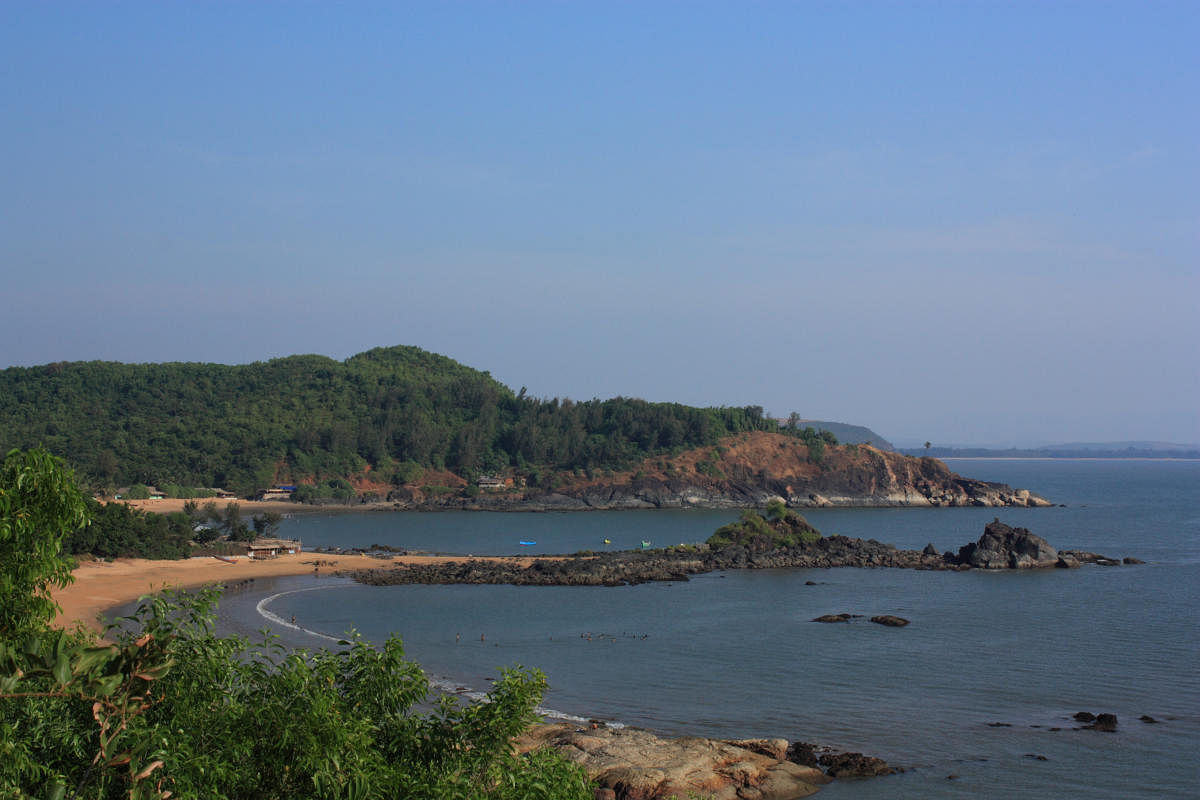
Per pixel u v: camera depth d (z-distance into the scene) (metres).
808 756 56.19
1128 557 160.38
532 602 117.88
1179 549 182.25
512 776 23.83
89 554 136.50
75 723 19.73
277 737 21.34
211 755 20.92
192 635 23.06
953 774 54.16
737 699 70.12
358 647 26.09
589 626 100.69
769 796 49.81
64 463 22.55
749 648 88.50
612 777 49.53
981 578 139.25
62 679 17.36
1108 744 59.47
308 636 92.06
